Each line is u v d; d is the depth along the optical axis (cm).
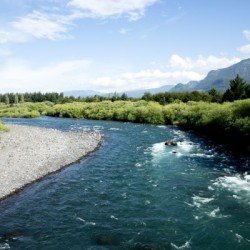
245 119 3981
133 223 1742
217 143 4325
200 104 7125
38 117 11050
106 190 2327
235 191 2236
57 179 2584
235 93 8862
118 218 1812
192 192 2245
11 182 2364
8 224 1712
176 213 1873
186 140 4741
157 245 1492
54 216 1834
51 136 4934
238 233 1602
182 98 11738
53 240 1544
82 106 11338
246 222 1728
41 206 1983
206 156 3469
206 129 5431
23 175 2566
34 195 2172
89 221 1770
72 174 2759
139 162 3250
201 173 2755
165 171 2859
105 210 1936
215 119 5103
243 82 9025
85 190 2322
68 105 12250
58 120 9356
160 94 12775
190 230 1647
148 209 1948
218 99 10644
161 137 5131
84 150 3875
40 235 1595
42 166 2900
